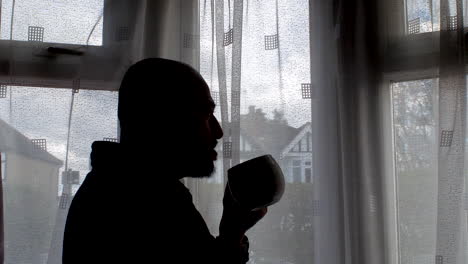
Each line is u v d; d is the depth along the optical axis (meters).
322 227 1.13
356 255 1.10
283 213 1.13
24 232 1.08
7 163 1.08
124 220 0.66
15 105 1.09
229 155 1.07
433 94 1.13
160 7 1.15
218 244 0.69
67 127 1.11
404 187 1.14
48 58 1.11
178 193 0.70
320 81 1.18
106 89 1.12
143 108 0.73
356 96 1.15
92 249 0.66
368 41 1.17
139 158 0.71
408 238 1.13
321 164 1.15
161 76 0.74
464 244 1.05
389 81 1.17
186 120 0.74
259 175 0.71
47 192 1.09
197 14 1.17
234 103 1.09
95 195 0.69
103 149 0.72
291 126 1.15
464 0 1.11
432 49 1.13
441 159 1.04
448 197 1.03
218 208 1.10
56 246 1.07
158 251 0.65
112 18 1.14
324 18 1.18
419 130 1.13
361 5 1.18
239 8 1.12
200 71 1.14
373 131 1.14
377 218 1.11
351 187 1.12
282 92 1.16
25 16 1.11
